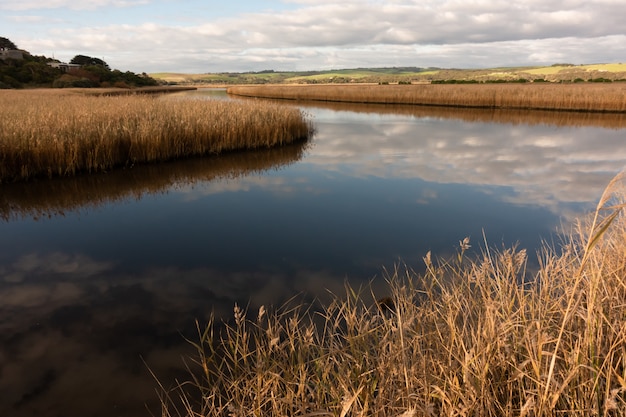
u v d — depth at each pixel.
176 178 9.86
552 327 2.42
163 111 14.01
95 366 3.24
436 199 8.02
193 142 12.12
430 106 34.97
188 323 3.84
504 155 12.59
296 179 9.84
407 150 13.69
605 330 2.36
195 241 5.98
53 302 4.26
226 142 12.89
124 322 3.87
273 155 12.75
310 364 2.83
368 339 2.83
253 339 3.51
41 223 6.81
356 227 6.51
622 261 3.02
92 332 3.71
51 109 13.81
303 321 3.74
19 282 4.72
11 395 2.93
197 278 4.80
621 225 3.90
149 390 2.97
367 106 35.56
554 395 1.81
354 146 14.56
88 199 8.16
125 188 8.95
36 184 8.98
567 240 5.57
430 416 1.90
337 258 5.31
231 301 4.25
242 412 2.26
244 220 6.92
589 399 1.91
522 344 2.25
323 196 8.35
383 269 4.93
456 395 1.99
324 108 33.38
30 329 3.76
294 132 15.73
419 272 4.78
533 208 7.30
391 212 7.25
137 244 5.89
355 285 4.51
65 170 9.63
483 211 7.21
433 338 2.56
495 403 2.07
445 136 16.86
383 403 2.11
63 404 2.83
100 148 10.11
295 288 4.50
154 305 4.19
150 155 11.09
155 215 7.22
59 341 3.57
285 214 7.23
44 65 69.81
